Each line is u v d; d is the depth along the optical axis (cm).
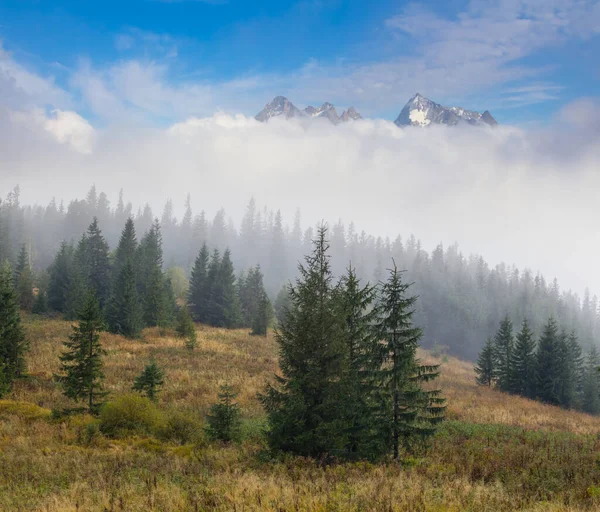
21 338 3058
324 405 1388
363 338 1631
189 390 3322
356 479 1095
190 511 837
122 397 2009
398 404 1568
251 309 8500
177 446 1747
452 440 2084
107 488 1036
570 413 4297
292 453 1403
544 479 1209
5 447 1584
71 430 1917
